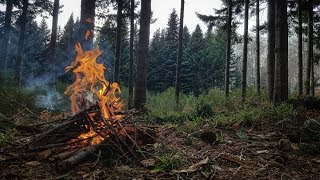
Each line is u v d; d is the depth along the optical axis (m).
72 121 4.16
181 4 17.17
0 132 4.68
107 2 17.16
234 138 5.44
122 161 3.84
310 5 16.48
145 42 10.72
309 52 16.36
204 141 4.95
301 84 16.03
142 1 10.80
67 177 3.22
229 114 8.13
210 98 15.12
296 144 5.03
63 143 3.94
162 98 15.95
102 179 3.23
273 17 13.30
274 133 5.73
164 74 42.47
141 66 10.63
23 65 27.75
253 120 6.71
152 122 7.14
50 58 16.41
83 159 3.63
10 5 21.31
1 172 3.29
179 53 17.08
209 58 42.34
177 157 3.75
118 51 17.55
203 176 3.41
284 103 8.23
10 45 33.56
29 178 3.17
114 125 4.30
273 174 3.59
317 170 3.79
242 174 3.53
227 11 19.41
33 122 6.56
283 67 8.62
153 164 3.62
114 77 17.42
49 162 3.67
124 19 19.38
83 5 8.25
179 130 5.83
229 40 18.53
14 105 8.30
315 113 7.41
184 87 40.44
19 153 3.87
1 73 14.38
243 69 16.92
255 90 16.14
